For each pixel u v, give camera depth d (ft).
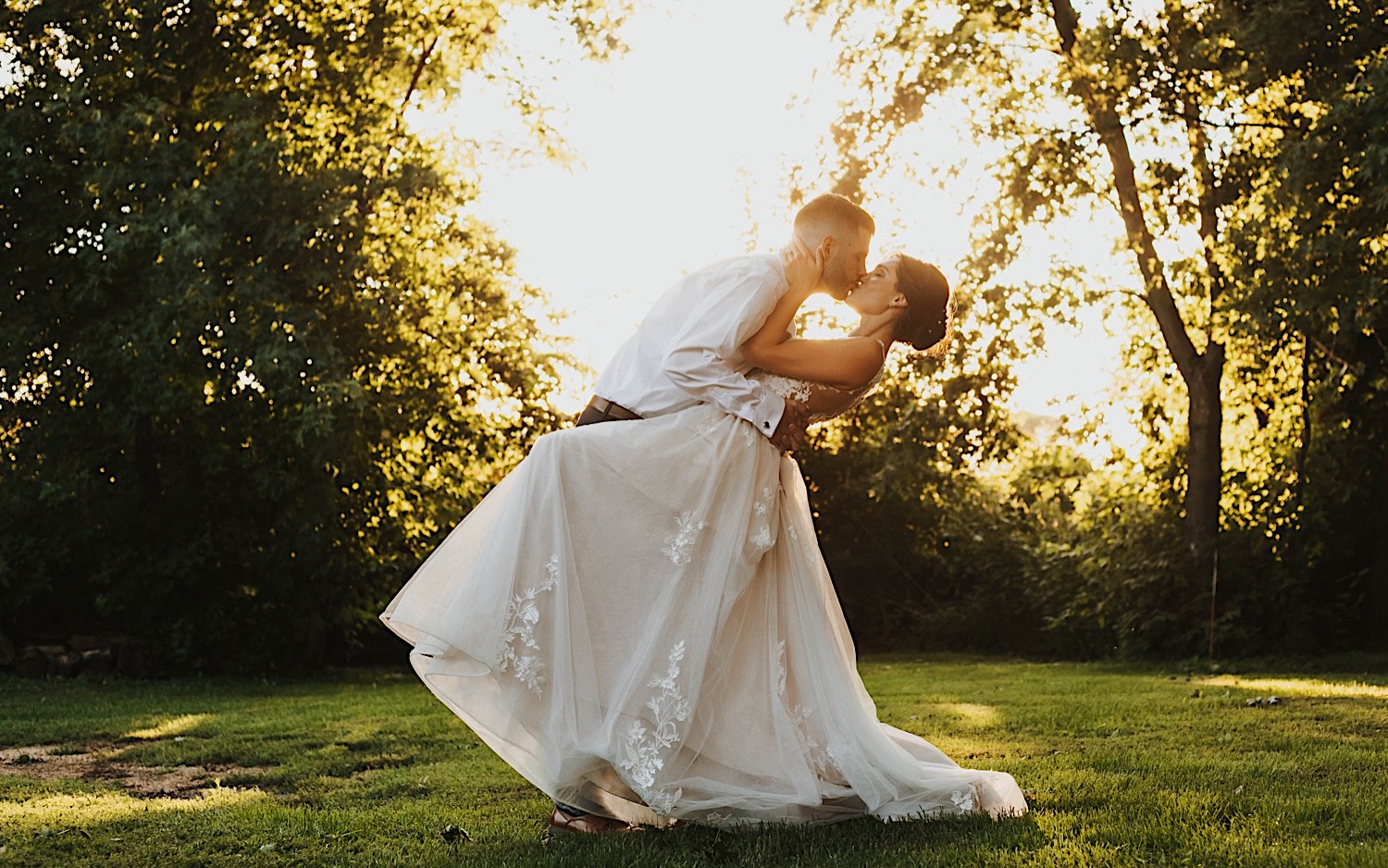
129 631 40.91
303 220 38.78
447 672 10.63
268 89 43.16
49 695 32.07
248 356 37.04
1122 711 21.68
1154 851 9.81
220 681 38.83
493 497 11.31
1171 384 50.21
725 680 10.98
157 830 11.85
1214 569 44.39
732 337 11.27
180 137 41.01
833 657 11.37
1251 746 16.39
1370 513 46.01
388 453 44.80
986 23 44.91
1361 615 45.01
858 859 9.66
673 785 10.53
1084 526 51.03
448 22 46.85
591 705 10.64
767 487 11.29
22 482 39.91
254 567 42.55
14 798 14.37
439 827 11.68
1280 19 38.68
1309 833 10.52
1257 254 40.55
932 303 12.21
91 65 40.16
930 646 57.67
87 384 38.68
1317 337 45.70
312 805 13.53
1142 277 46.34
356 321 41.60
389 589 47.21
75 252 37.78
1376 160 34.58
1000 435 48.52
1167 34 44.09
